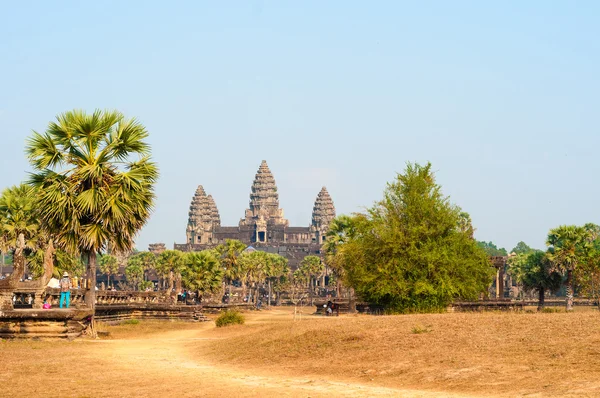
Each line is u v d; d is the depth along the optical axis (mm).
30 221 66125
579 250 112000
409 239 57188
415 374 24172
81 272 147875
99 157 45188
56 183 44125
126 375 27328
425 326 31703
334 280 171375
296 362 29562
